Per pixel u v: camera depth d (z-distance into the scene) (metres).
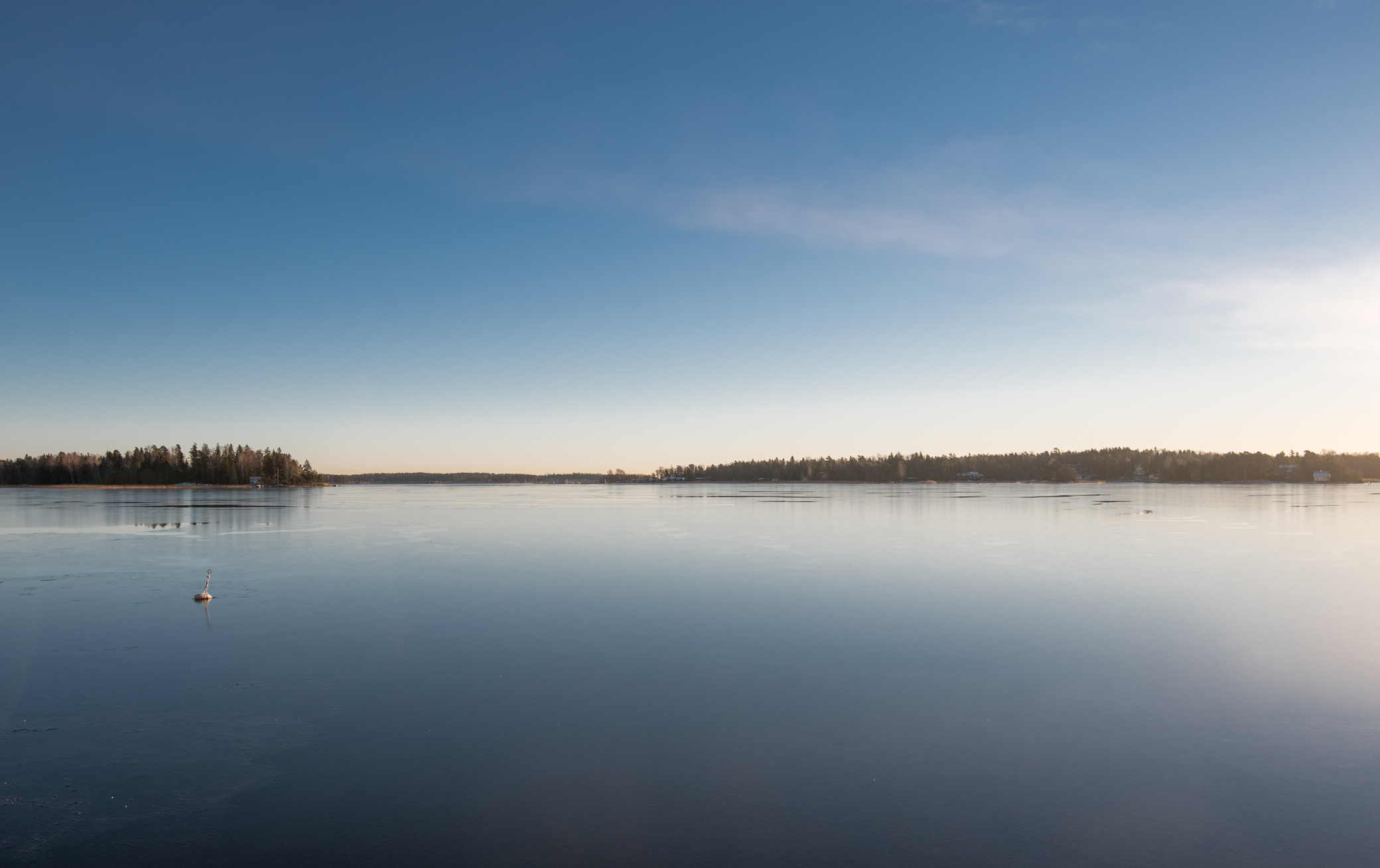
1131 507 82.75
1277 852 9.27
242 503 98.50
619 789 10.84
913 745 12.45
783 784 11.00
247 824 9.86
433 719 13.59
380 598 25.30
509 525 59.03
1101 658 17.66
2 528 54.31
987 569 32.56
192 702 14.56
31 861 8.98
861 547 41.72
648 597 25.52
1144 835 9.63
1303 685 15.67
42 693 15.09
